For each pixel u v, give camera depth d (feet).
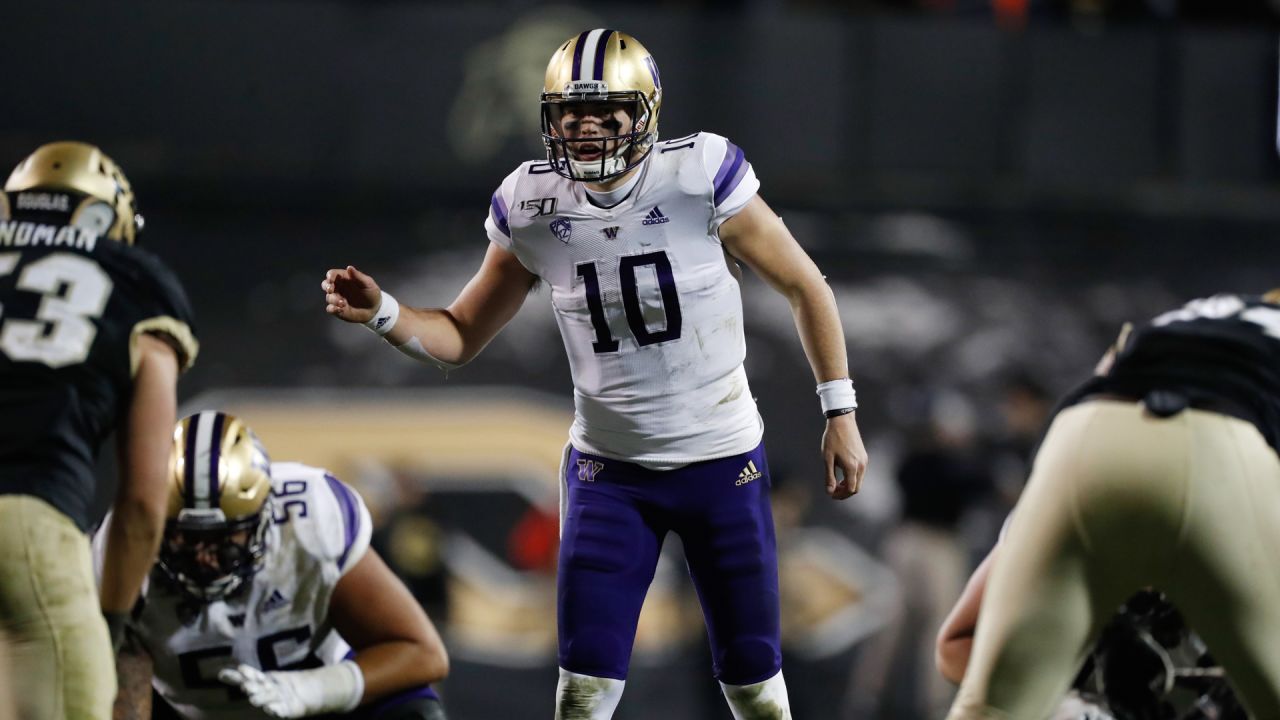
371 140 100.73
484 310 38.83
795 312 38.01
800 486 85.56
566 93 35.83
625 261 36.91
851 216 104.94
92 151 36.55
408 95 100.94
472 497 92.68
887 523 92.84
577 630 37.52
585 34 36.73
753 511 38.32
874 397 99.14
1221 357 33.19
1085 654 32.81
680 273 36.96
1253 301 34.96
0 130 97.66
